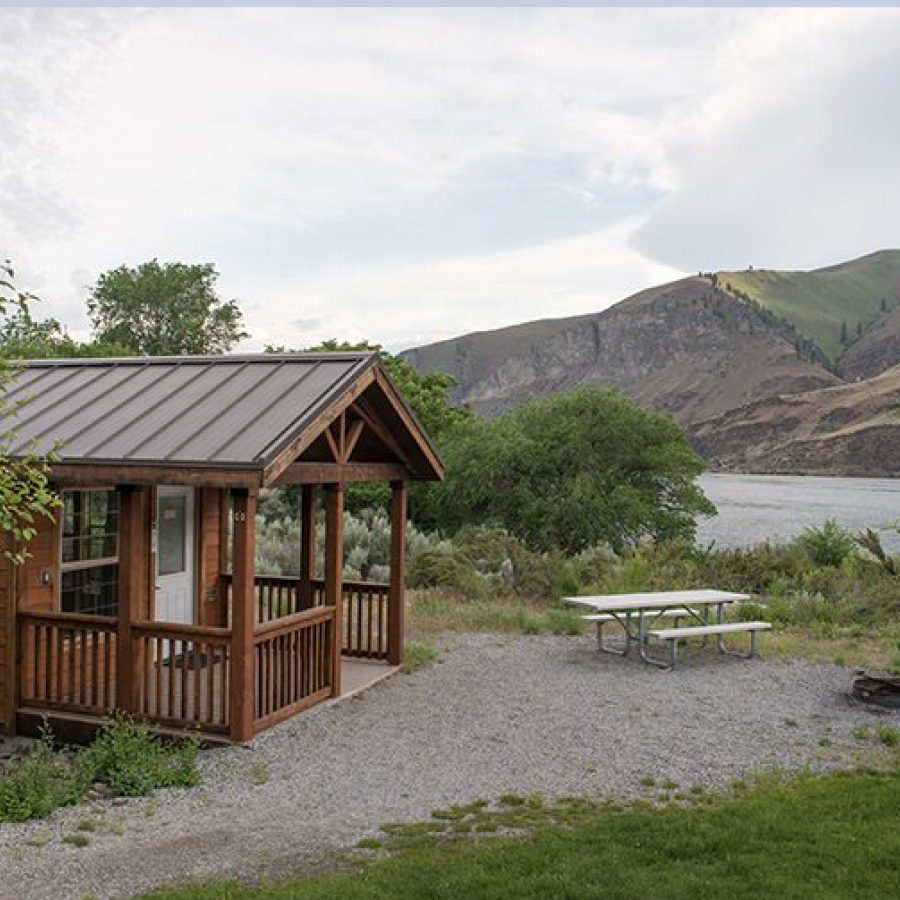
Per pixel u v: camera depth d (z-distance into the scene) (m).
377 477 10.08
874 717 8.73
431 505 26.59
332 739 7.94
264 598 13.51
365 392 9.37
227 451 7.50
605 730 8.25
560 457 24.62
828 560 20.31
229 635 7.80
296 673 8.73
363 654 11.07
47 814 6.14
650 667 10.96
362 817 6.04
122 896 4.75
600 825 5.79
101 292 48.25
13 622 8.57
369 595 11.02
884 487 111.44
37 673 8.59
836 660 11.16
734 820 5.84
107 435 8.09
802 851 5.29
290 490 26.36
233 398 8.52
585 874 4.93
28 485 6.75
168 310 48.47
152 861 5.26
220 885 4.84
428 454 10.43
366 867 5.14
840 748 7.71
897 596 14.93
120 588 8.19
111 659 9.66
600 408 25.77
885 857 5.16
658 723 8.50
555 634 13.14
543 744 7.81
